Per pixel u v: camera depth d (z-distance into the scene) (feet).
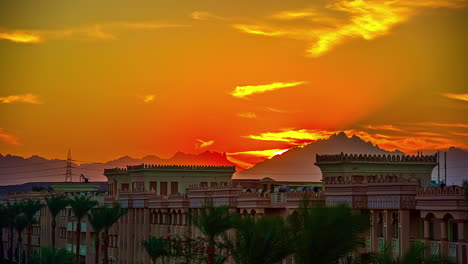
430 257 131.54
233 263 238.89
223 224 195.00
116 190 434.71
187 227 296.30
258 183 362.74
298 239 136.87
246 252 147.54
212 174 374.84
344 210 133.90
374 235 182.80
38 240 513.45
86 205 386.52
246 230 148.66
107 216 330.95
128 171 385.09
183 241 266.57
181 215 305.94
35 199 522.06
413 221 179.83
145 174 369.71
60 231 473.26
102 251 392.27
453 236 168.66
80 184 570.05
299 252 134.21
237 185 265.13
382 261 140.05
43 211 505.66
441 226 161.89
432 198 163.84
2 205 491.31
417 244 132.77
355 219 135.44
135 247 349.61
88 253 419.33
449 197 158.40
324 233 131.34
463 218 156.35
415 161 250.98
